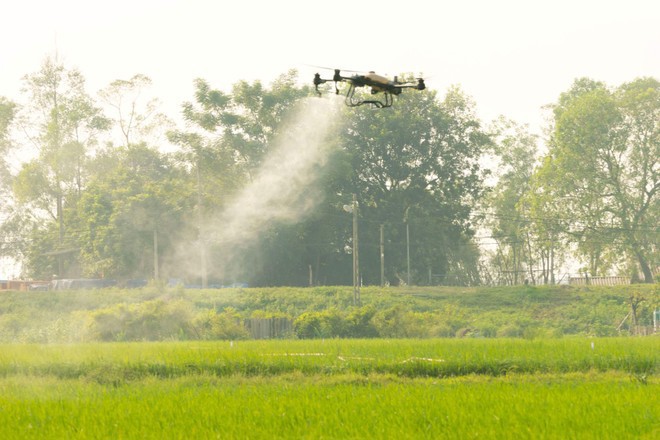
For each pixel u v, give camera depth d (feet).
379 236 495.41
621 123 482.28
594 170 484.74
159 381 149.89
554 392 117.91
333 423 95.09
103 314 294.87
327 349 185.06
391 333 314.35
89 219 463.42
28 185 498.69
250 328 319.47
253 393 122.31
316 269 490.49
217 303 387.55
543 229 497.46
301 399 112.47
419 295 424.46
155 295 391.24
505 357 163.02
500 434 88.12
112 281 447.83
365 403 108.06
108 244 449.89
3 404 112.78
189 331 297.12
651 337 259.19
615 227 483.10
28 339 297.53
